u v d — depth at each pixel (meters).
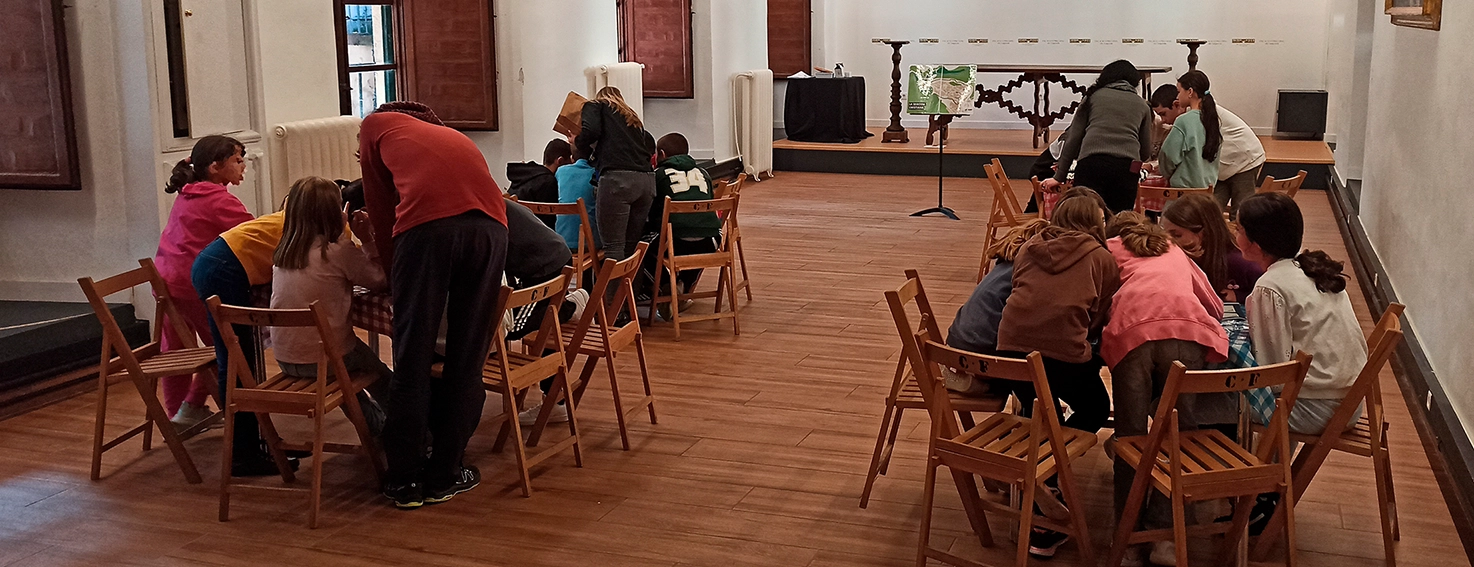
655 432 4.43
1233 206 6.75
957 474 3.31
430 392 3.69
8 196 5.48
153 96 5.27
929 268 7.59
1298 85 13.44
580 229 5.68
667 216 5.85
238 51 5.84
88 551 3.42
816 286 7.05
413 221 3.54
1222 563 3.20
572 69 9.00
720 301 6.29
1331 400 3.22
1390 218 6.29
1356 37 9.70
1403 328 5.11
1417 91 5.60
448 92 8.40
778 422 4.54
